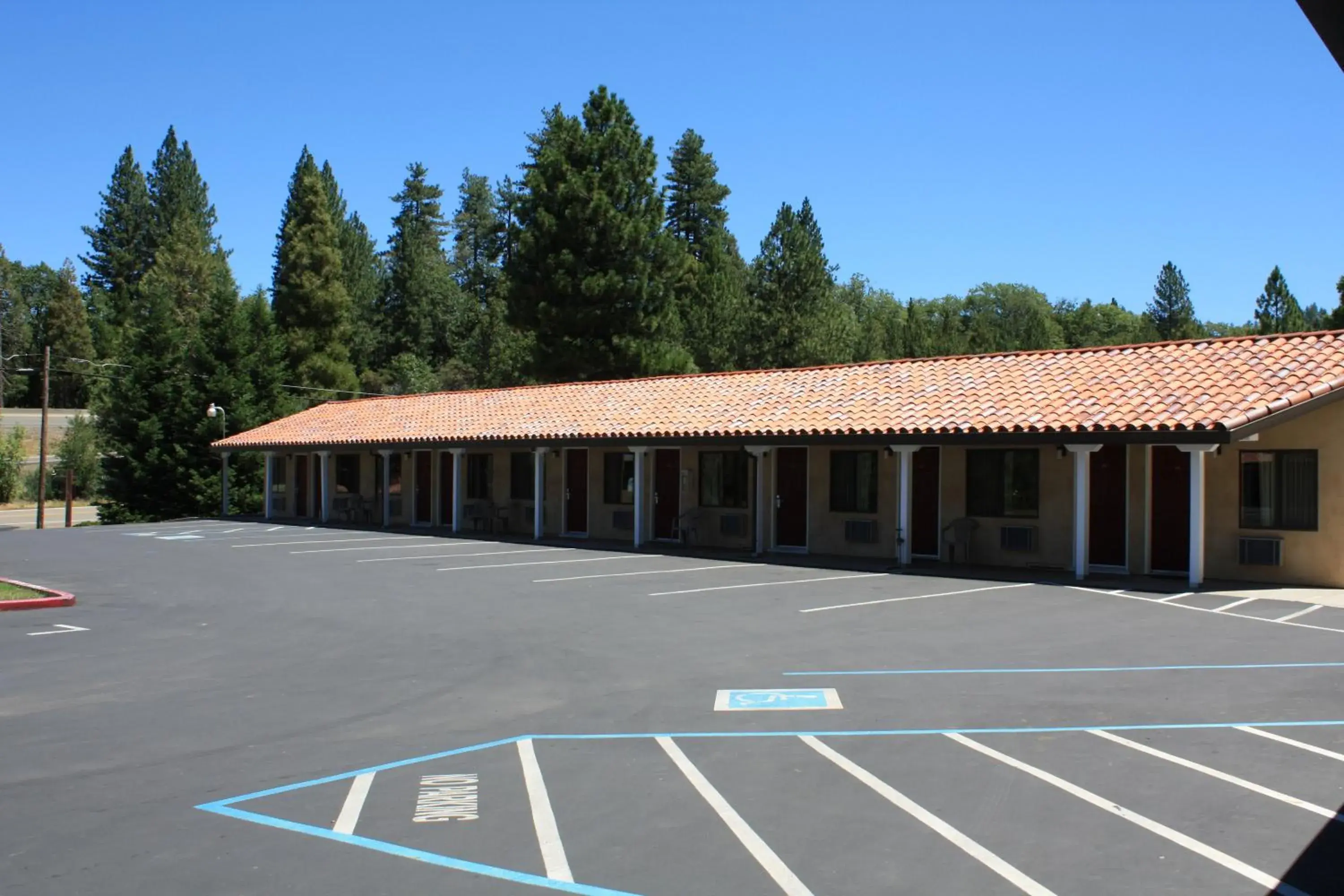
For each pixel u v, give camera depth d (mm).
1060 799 7098
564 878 5891
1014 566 20984
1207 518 19094
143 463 47531
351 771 7941
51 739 8938
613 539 27938
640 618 15102
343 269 71812
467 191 100250
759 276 51938
